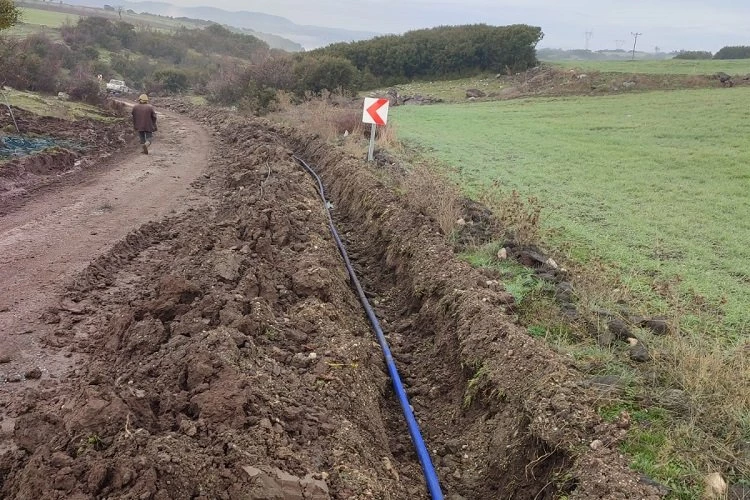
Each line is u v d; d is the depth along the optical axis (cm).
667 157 1448
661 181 1204
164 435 345
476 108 2870
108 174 1350
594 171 1315
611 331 512
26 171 1253
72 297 665
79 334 588
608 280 626
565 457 377
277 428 379
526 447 412
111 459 320
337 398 455
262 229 778
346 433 410
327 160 1470
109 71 5653
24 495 312
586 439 379
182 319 530
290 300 617
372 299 766
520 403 442
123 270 769
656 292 613
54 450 336
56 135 1766
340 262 804
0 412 455
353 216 1095
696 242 811
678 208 995
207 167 1529
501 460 429
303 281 637
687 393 409
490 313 551
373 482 369
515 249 713
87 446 333
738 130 1784
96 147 1689
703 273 689
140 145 1869
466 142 1759
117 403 361
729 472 343
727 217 936
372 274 851
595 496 333
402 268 788
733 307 586
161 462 315
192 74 5744
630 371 452
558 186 1168
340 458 380
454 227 788
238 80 3694
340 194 1231
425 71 4769
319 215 979
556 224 895
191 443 342
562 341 504
